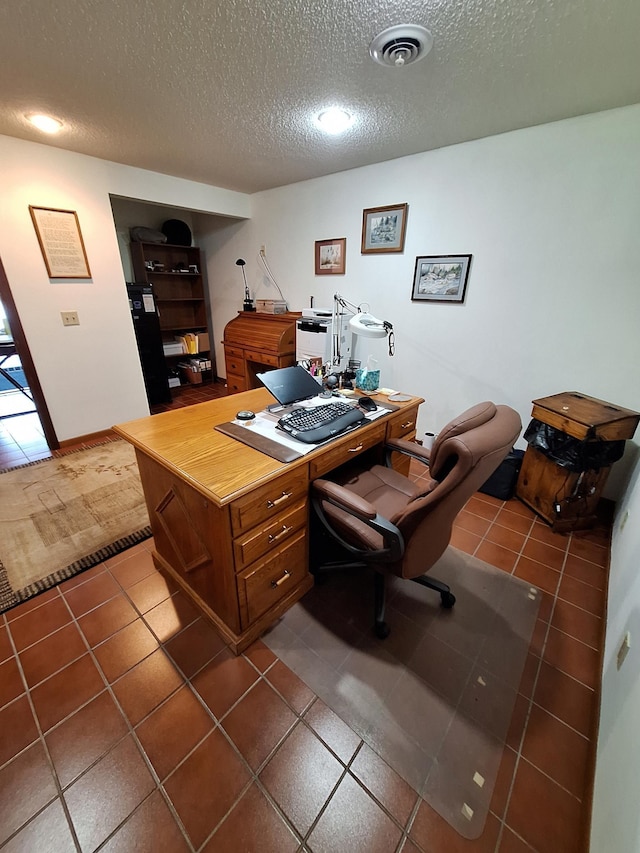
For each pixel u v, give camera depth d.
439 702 1.21
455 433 1.04
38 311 2.65
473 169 2.29
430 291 2.68
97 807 0.95
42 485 2.42
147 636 1.41
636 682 0.92
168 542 1.55
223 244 4.26
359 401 1.85
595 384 2.19
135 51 1.41
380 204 2.79
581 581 1.72
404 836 0.91
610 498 2.26
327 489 1.32
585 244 2.04
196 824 0.92
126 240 4.04
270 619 1.44
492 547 1.94
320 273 3.36
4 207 2.38
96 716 1.15
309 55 1.42
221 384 4.93
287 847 0.89
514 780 1.02
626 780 0.78
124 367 3.18
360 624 1.48
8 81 1.62
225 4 1.16
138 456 1.47
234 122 2.03
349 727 1.13
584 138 1.91
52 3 1.15
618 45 1.32
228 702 1.19
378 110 1.88
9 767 1.02
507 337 2.43
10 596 1.57
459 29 1.26
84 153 2.58
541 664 1.34
